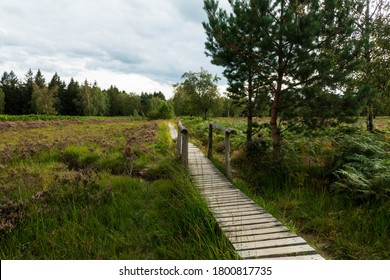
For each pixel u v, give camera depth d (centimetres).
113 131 1639
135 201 533
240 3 677
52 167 764
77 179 582
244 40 681
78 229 418
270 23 617
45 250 372
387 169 508
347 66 636
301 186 601
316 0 616
